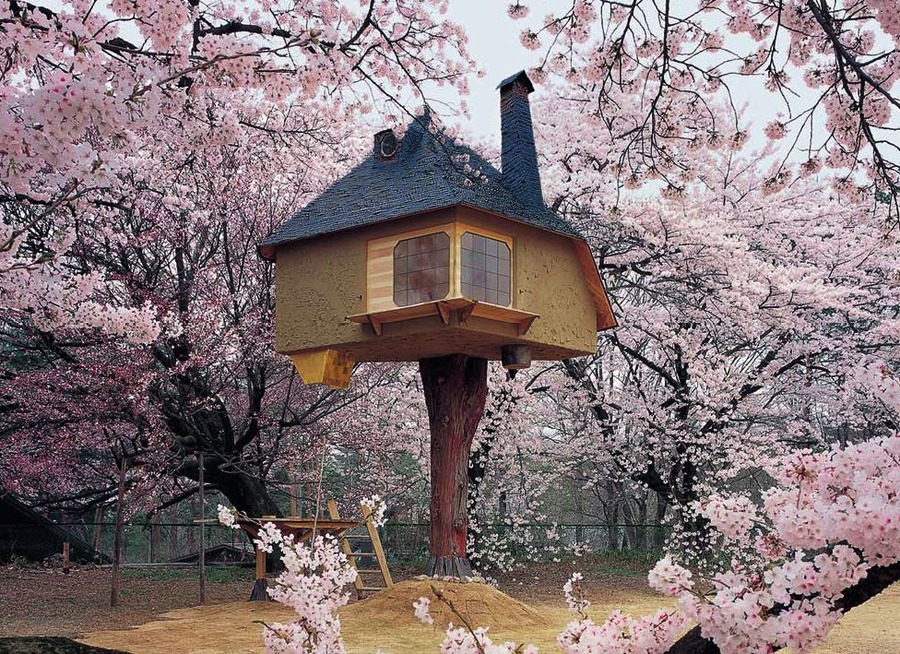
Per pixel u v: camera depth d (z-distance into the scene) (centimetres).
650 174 595
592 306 1134
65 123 292
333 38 423
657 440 1614
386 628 882
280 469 1927
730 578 236
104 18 385
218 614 1009
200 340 1300
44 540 1556
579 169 1523
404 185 1032
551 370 1623
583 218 1471
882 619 963
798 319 1473
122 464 1102
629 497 2309
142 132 968
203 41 402
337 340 1012
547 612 1091
